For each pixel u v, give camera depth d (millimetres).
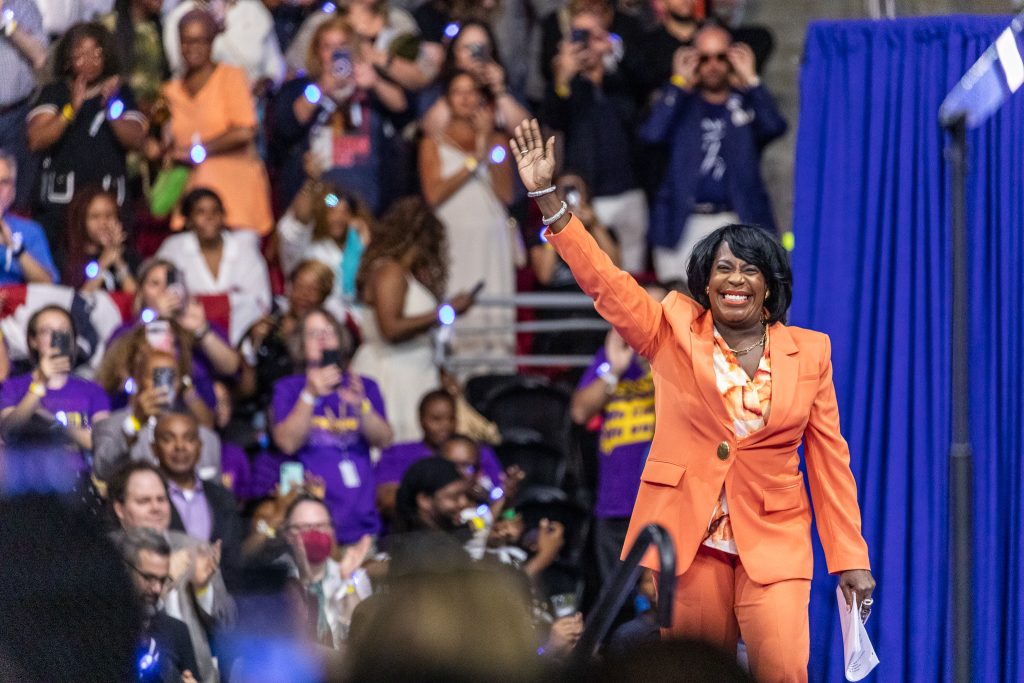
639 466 20812
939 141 15148
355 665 4352
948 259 15078
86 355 20469
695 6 26219
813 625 15211
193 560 15875
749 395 12750
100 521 6078
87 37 21859
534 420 22578
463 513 19422
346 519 20031
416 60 25422
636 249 25359
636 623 16766
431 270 22766
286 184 24734
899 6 19406
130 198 22688
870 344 15305
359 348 22531
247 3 25109
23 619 5648
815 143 15578
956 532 13781
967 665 13758
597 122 25203
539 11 27297
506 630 4363
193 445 18141
